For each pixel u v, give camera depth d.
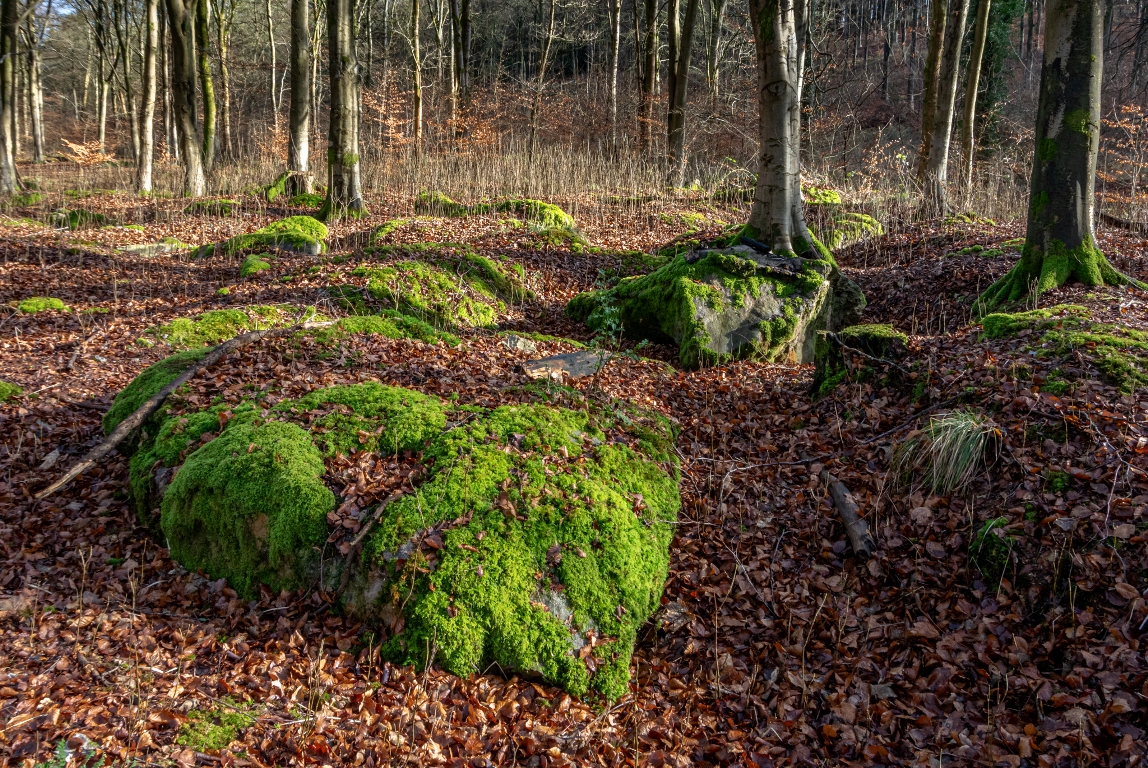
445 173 17.70
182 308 8.59
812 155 17.27
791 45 8.95
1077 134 7.09
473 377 6.02
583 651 3.79
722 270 7.95
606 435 5.09
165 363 5.77
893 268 10.28
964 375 5.40
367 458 4.45
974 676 3.67
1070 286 7.21
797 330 7.72
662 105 21.08
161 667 3.53
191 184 17.64
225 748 3.07
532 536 4.04
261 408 4.96
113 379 6.50
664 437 5.46
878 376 5.94
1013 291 7.48
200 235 13.40
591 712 3.65
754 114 22.75
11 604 3.84
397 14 32.91
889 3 35.56
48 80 44.69
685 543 4.72
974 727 3.42
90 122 37.81
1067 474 4.29
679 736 3.52
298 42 17.53
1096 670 3.46
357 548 3.94
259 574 4.11
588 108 26.77
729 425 6.13
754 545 4.75
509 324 8.99
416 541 3.90
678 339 7.76
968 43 21.39
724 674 3.89
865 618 4.15
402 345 6.55
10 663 3.43
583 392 5.70
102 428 5.58
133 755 2.94
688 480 5.29
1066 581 3.86
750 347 7.50
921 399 5.50
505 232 11.68
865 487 4.97
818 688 3.78
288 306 8.07
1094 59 6.96
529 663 3.72
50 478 5.04
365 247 10.84
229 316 7.60
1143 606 3.59
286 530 4.02
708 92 24.45
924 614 4.07
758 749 3.45
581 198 14.98
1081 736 3.16
